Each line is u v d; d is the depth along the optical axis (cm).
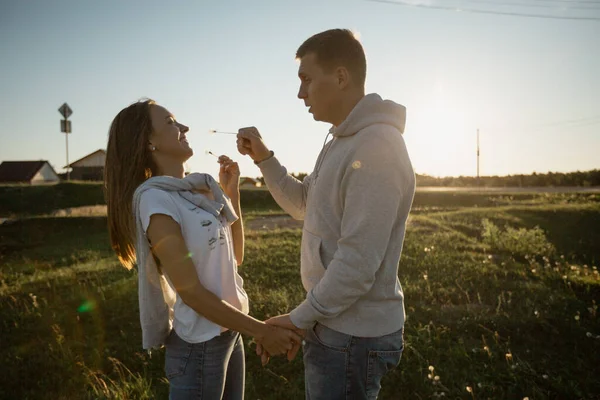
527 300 521
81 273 771
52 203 2866
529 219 1338
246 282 621
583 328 441
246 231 1188
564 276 641
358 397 177
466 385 345
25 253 1230
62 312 540
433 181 4919
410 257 774
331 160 181
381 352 178
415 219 1330
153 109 189
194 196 179
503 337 435
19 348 443
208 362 177
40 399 352
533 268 707
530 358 391
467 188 3872
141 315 177
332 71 186
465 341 425
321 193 184
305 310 169
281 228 1364
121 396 332
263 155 232
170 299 187
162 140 188
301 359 398
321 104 192
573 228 1210
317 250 183
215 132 235
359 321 174
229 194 231
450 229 1135
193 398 175
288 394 348
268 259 768
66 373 389
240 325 166
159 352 423
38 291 650
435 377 333
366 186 162
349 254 161
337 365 176
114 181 186
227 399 203
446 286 600
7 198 2842
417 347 404
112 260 930
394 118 177
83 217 1722
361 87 192
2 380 379
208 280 175
